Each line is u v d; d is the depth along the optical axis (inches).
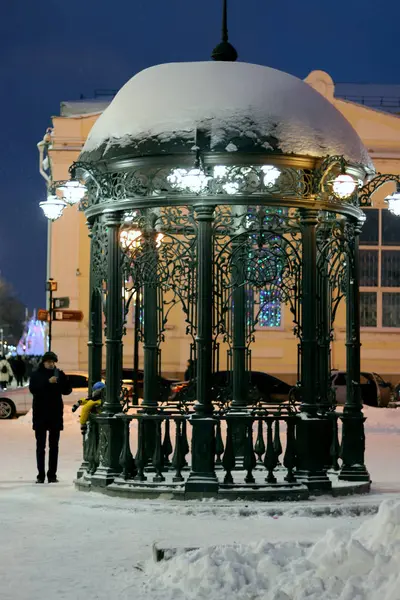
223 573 327.0
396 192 582.6
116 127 536.4
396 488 572.7
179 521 469.4
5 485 602.5
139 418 535.5
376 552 316.2
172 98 528.1
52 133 1749.5
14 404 1381.6
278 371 1737.2
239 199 521.3
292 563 329.1
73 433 1056.8
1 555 390.3
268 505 500.7
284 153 517.0
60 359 1775.3
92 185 563.5
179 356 1675.7
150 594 323.3
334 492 530.3
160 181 535.2
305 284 534.9
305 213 535.8
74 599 320.8
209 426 517.7
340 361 1721.2
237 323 641.6
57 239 1784.0
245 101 522.3
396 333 1840.6
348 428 562.6
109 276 548.7
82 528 448.8
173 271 577.0
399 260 1844.2
